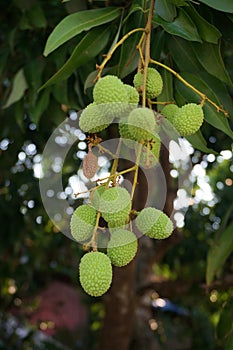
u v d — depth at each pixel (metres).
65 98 0.85
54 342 2.23
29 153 1.39
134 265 1.43
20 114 1.01
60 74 0.63
